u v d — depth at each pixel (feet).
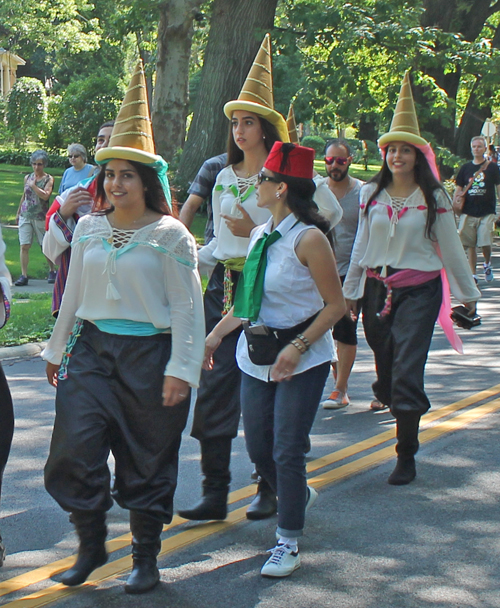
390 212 16.63
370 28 65.21
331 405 22.11
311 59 68.13
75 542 13.73
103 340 11.55
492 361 27.20
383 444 18.97
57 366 12.12
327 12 65.00
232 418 14.24
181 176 66.64
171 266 11.48
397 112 16.69
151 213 11.76
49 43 152.15
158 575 12.10
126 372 11.46
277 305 12.41
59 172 110.73
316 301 12.43
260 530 14.14
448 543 13.65
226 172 14.69
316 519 14.62
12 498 15.72
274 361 12.45
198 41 100.73
